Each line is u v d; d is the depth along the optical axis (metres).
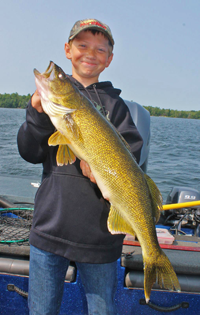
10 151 10.62
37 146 1.98
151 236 1.95
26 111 1.95
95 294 1.92
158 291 2.31
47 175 2.05
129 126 2.16
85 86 2.35
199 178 8.55
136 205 1.92
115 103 2.18
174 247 2.63
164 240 2.69
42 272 1.90
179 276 2.35
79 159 2.00
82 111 1.86
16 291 2.31
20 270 2.33
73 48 2.26
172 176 8.70
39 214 1.95
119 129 2.13
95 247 1.87
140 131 3.29
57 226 1.87
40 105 1.86
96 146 1.85
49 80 1.82
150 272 1.91
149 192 1.99
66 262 2.00
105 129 1.87
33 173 7.04
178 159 11.77
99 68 2.29
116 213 1.89
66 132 1.85
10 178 4.38
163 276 1.93
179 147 15.52
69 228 1.86
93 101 2.13
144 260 1.93
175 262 2.35
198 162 11.23
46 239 1.88
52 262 1.90
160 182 8.02
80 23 2.19
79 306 2.34
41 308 1.90
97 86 2.20
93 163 1.86
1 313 2.39
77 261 1.85
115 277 2.00
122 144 1.92
